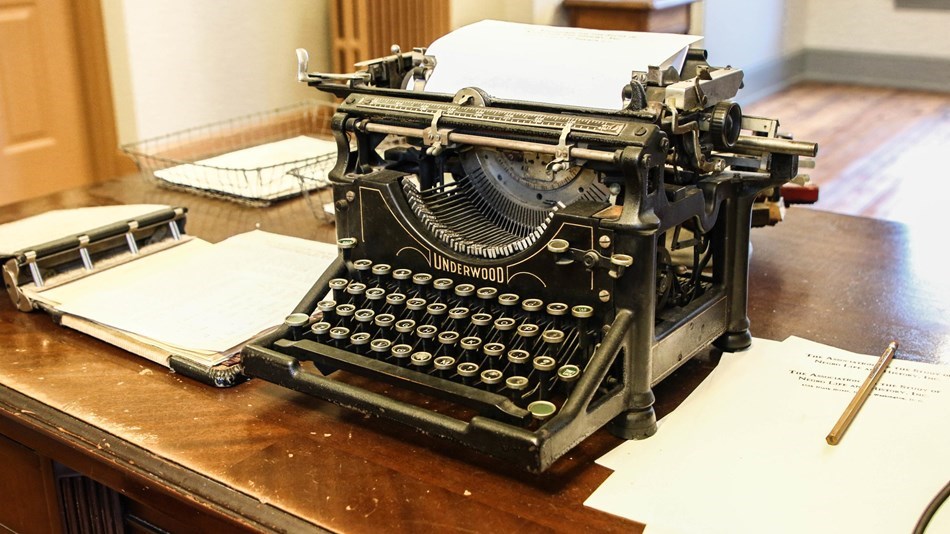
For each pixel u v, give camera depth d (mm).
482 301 1247
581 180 1287
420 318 1282
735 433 1146
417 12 3447
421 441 1151
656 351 1166
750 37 6977
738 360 1332
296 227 1908
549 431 1015
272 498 1035
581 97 1270
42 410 1247
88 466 1208
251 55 3590
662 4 3990
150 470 1109
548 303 1196
